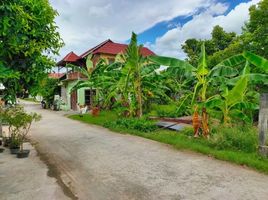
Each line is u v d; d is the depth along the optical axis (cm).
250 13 1512
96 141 989
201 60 874
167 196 465
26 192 488
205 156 725
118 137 1066
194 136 941
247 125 917
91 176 580
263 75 825
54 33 684
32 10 571
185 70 917
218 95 938
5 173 600
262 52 1441
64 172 609
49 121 1689
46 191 493
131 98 1499
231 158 666
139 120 1278
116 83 1577
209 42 2953
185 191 485
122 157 738
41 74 677
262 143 664
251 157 657
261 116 664
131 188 506
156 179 553
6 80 595
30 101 5422
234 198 449
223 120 985
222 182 524
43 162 696
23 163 685
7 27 423
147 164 664
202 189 492
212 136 846
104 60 2030
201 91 941
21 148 785
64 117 1970
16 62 592
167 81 1927
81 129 1316
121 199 457
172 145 877
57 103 2780
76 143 956
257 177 548
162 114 1608
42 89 705
